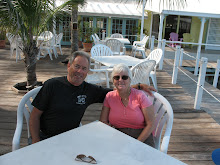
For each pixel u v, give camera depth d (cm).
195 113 415
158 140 228
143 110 210
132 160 141
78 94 202
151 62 416
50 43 865
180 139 321
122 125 217
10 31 430
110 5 1392
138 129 215
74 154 144
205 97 530
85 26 1269
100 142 160
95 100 222
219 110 448
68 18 1296
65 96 197
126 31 1359
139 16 1237
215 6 1128
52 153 145
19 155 142
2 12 371
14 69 704
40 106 198
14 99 450
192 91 559
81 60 194
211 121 385
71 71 195
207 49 1439
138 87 242
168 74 699
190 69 891
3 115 376
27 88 487
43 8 446
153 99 238
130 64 460
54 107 197
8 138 305
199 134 338
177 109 429
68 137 165
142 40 1035
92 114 396
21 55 924
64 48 1205
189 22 1485
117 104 215
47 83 198
